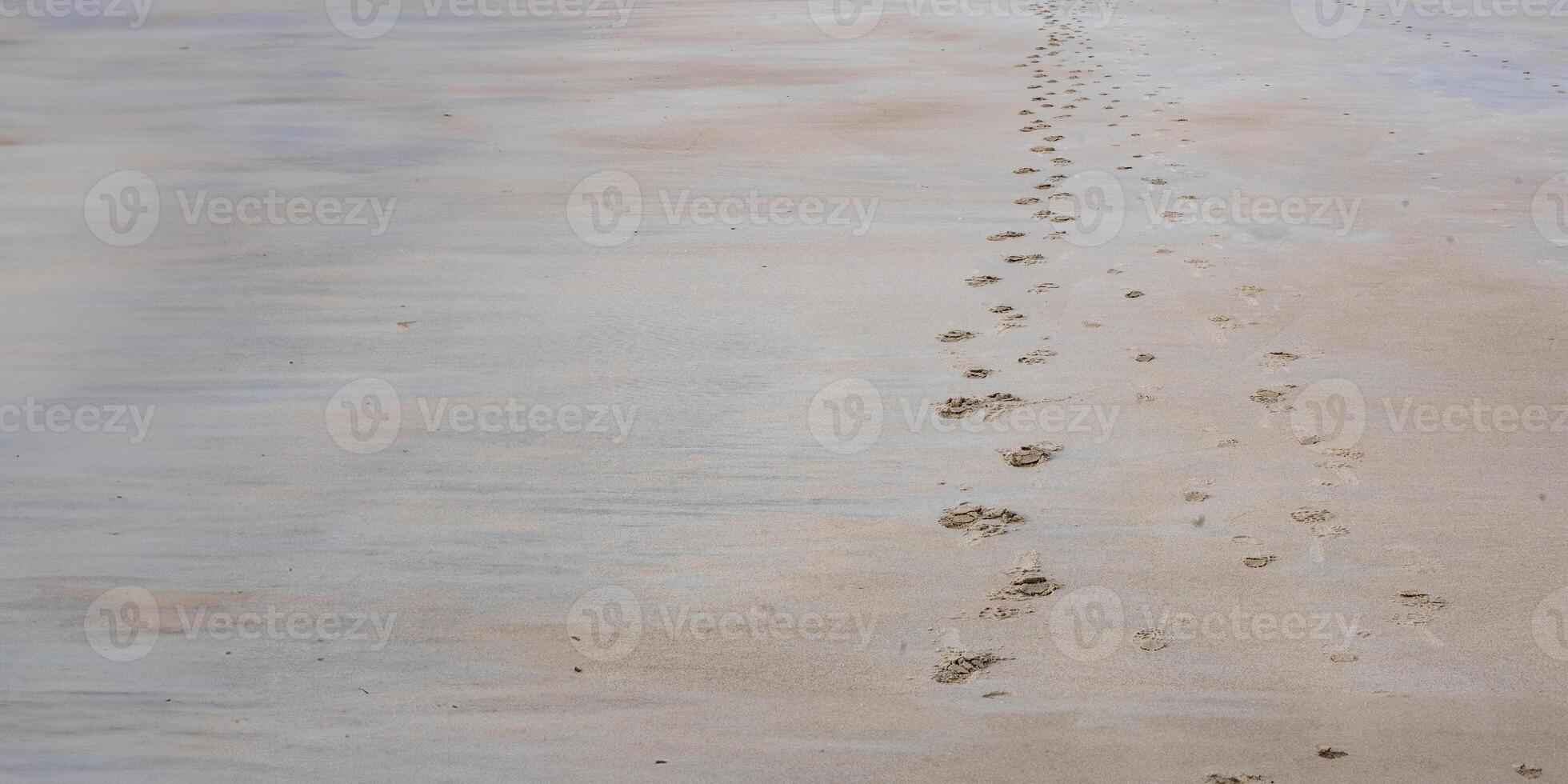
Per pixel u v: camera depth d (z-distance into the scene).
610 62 17.55
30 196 11.59
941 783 4.82
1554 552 6.16
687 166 12.70
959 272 9.91
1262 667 5.41
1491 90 15.77
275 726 5.23
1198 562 6.16
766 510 6.73
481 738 5.14
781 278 9.86
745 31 19.83
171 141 13.40
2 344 8.73
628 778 4.89
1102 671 5.41
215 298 9.51
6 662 5.64
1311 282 9.63
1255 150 13.20
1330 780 4.75
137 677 5.54
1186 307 9.19
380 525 6.66
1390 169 12.53
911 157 12.98
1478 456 7.07
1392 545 6.25
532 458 7.29
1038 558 6.24
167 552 6.45
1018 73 16.86
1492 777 4.74
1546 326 8.79
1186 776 4.80
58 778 4.98
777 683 5.41
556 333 8.93
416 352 8.66
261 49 17.73
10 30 18.19
